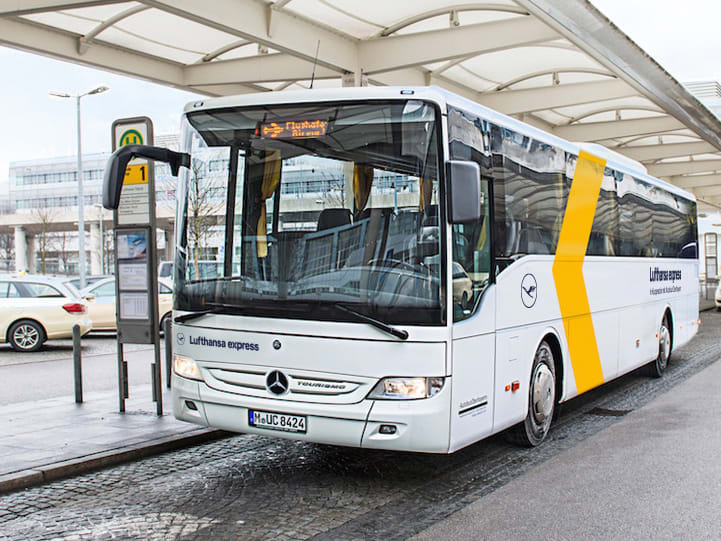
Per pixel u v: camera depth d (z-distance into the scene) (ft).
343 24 47.78
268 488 20.94
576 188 29.58
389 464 23.62
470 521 18.30
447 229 19.39
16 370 46.39
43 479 21.47
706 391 37.65
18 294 56.80
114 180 20.66
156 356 29.71
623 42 45.39
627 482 21.76
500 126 23.22
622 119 79.36
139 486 21.11
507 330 23.16
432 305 19.16
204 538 16.94
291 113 20.80
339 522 18.11
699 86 102.58
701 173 116.26
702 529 17.84
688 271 48.52
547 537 17.24
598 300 31.89
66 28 46.11
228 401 20.70
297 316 19.92
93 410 30.78
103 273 231.71
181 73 54.54
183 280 21.74
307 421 19.77
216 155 21.53
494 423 22.25
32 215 241.96
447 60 52.54
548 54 54.85
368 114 20.15
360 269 19.60
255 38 43.68
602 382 32.30
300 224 20.36
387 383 19.15
